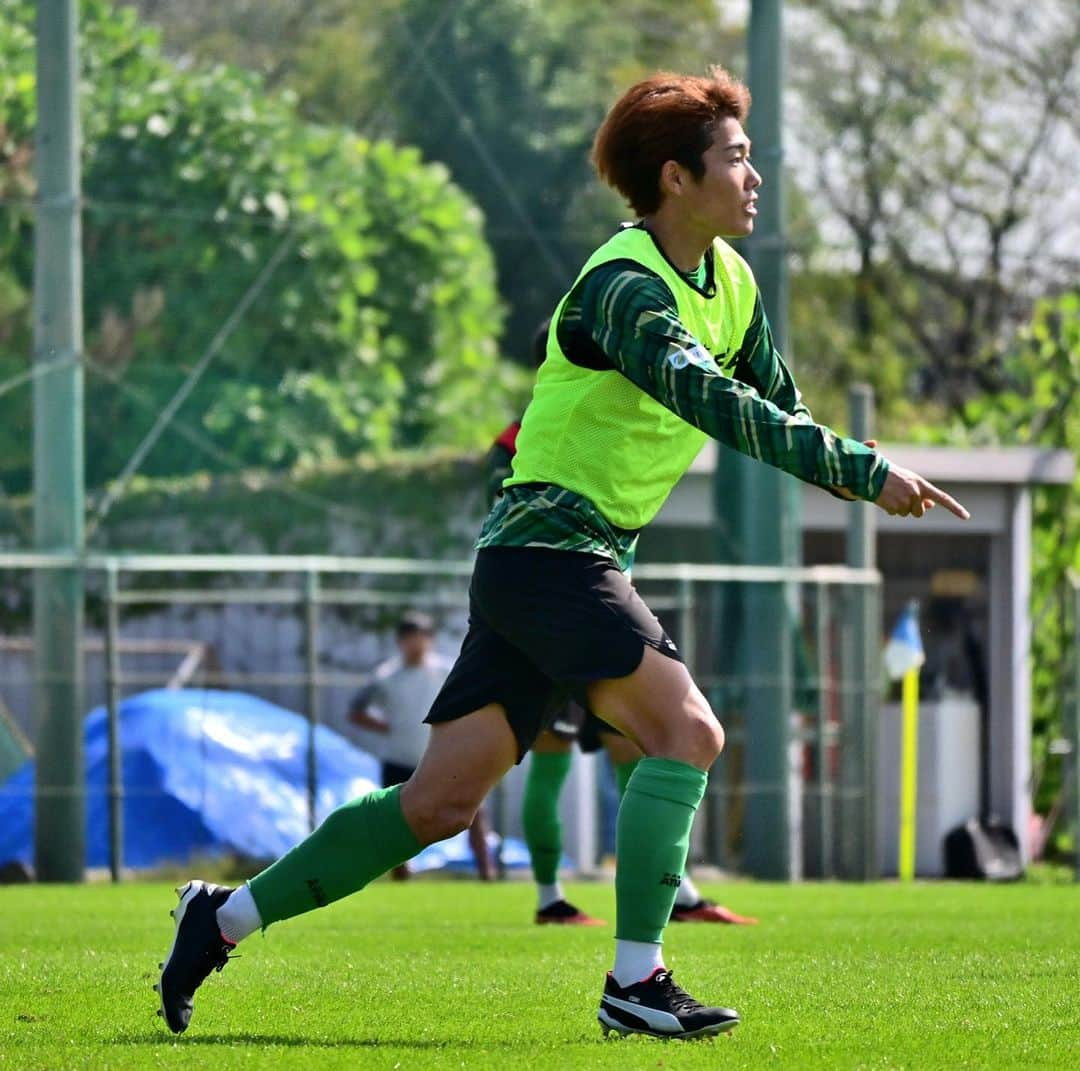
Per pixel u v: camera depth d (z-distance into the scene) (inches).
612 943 815.7
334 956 745.6
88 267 1596.9
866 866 1695.4
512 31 1759.4
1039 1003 583.5
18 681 1450.5
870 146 2293.3
